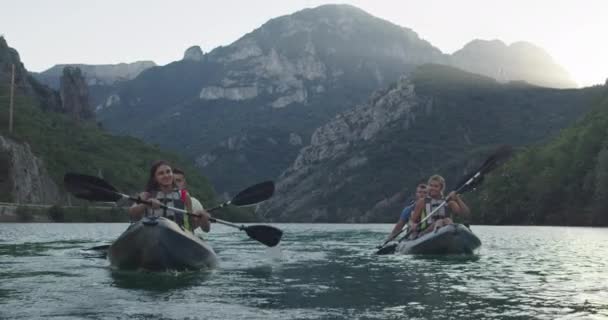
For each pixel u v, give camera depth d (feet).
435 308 18.88
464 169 627.87
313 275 28.48
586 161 253.03
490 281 26.11
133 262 29.63
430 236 43.45
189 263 29.86
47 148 327.47
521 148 351.87
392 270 31.17
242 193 36.45
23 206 217.97
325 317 17.26
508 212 284.82
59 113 488.85
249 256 40.98
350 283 25.26
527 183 284.00
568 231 129.18
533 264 35.09
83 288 23.22
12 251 44.86
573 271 30.71
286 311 18.21
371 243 64.23
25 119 347.56
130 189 355.56
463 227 44.01
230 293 22.02
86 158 353.92
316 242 67.15
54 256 39.75
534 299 20.81
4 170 242.37
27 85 467.11
